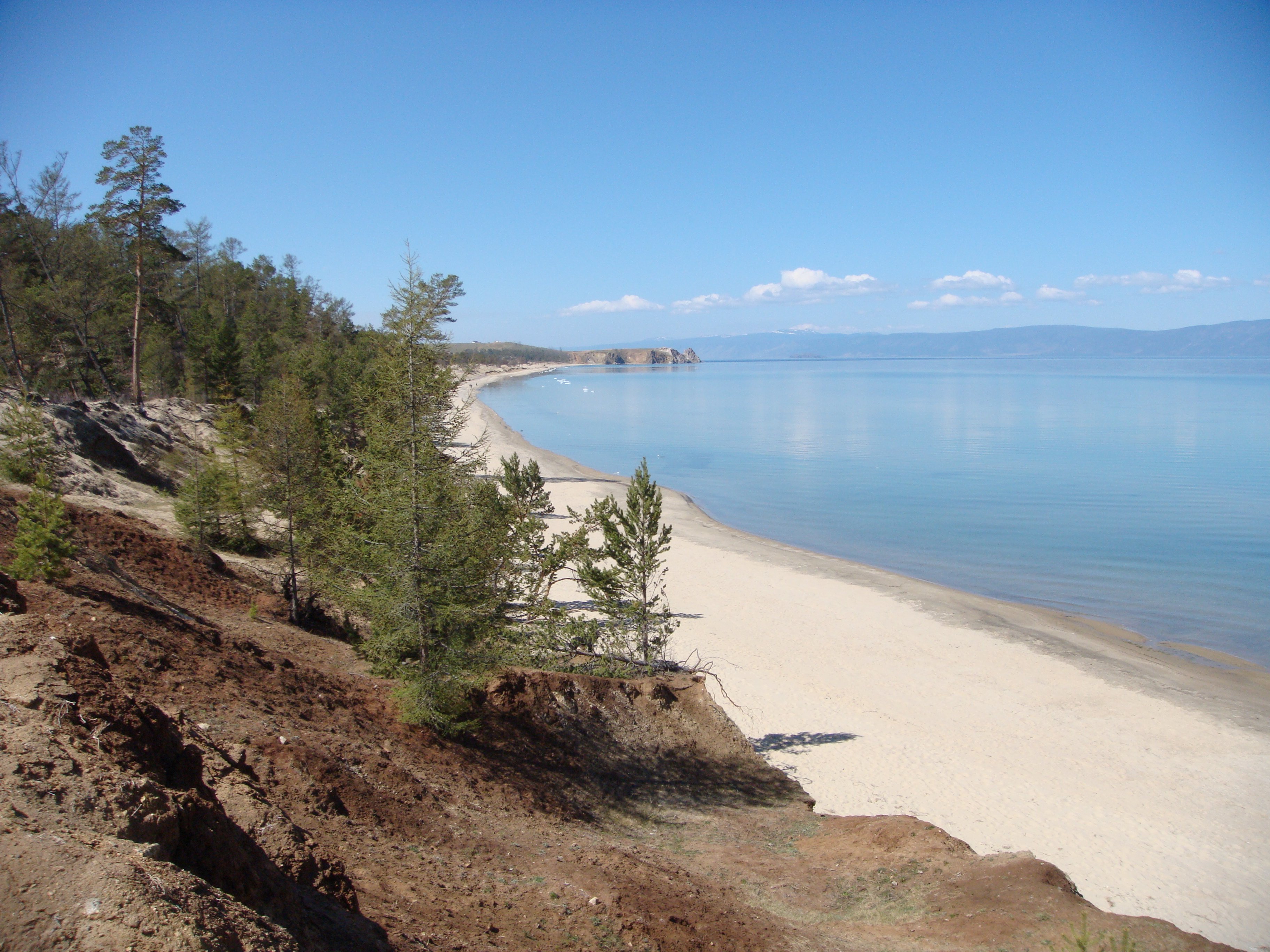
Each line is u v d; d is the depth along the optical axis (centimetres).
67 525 1552
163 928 500
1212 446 10088
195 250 9206
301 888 819
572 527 5028
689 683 2316
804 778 2158
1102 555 4938
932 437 11562
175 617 1680
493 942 939
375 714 1652
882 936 1231
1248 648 3403
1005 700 2747
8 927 464
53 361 5544
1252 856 1853
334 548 1981
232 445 2702
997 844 1870
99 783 627
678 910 1199
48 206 5656
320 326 8969
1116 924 1185
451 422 1722
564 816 1597
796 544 5294
